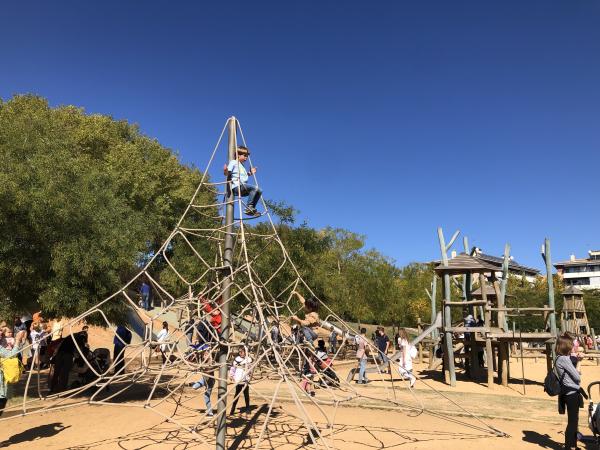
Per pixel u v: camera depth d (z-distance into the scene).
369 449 6.91
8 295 11.54
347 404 10.79
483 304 15.05
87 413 9.65
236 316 8.12
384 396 12.18
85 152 30.19
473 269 15.18
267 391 12.28
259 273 19.62
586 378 17.28
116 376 7.07
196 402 10.91
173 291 25.44
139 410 9.88
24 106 27.67
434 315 20.09
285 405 10.56
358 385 14.64
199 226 21.61
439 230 15.44
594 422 6.66
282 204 23.11
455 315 34.62
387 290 34.66
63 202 10.93
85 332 12.80
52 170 11.27
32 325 16.38
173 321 25.47
